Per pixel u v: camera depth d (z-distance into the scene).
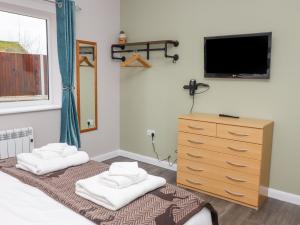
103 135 4.02
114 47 3.98
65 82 3.24
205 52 3.14
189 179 3.08
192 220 1.45
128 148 4.20
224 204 2.75
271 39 2.71
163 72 3.66
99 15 3.71
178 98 3.56
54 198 1.51
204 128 2.89
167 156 3.77
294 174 2.80
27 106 3.18
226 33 3.09
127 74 4.04
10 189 1.62
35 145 3.16
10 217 1.32
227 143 2.75
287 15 2.68
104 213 1.37
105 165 2.09
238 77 2.97
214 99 3.25
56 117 3.34
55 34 3.32
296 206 2.75
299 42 2.64
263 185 2.75
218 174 2.85
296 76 2.69
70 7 3.17
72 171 1.94
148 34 3.74
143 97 3.91
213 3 3.13
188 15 3.34
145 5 3.72
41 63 3.31
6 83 3.00
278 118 2.83
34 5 2.98
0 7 2.84
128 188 1.54
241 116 3.07
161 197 1.58
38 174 1.84
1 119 2.83
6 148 2.79
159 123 3.79
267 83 2.86
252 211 2.63
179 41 3.46
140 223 1.30
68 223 1.28
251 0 2.88
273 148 2.89
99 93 3.87
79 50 3.51
